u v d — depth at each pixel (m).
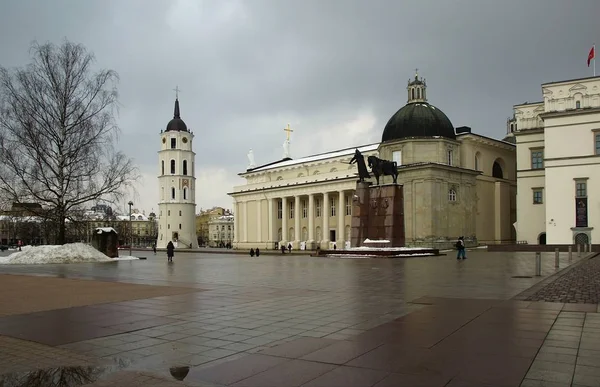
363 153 93.38
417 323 10.87
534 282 19.59
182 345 9.13
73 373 7.43
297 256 56.84
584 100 64.19
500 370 7.17
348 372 7.25
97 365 7.87
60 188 42.31
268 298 15.52
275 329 10.49
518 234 72.94
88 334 10.16
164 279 23.25
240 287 18.98
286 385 6.71
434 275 24.17
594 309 12.38
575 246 58.72
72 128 42.84
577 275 22.52
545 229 70.38
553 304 13.28
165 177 134.25
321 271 28.12
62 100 42.44
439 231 73.69
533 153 72.75
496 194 85.88
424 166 73.56
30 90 41.41
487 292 16.34
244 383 6.84
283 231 103.38
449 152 78.62
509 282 19.81
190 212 136.12
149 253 83.06
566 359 7.71
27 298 15.88
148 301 14.97
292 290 17.77
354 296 15.84
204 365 7.77
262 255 64.75
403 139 77.62
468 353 8.16
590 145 63.25
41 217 44.19
